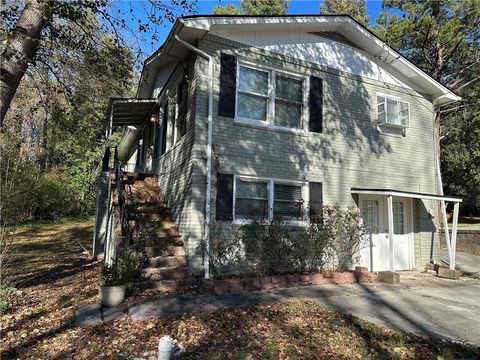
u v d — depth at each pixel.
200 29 7.79
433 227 11.18
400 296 7.10
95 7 7.71
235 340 4.48
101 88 9.68
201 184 7.81
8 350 4.38
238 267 7.90
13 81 6.75
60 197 22.17
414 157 11.03
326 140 9.52
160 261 7.43
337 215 8.93
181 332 4.71
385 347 4.43
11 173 8.63
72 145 21.52
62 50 8.45
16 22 7.40
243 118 8.52
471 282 9.23
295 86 9.41
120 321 5.18
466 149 21.44
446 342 4.63
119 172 10.12
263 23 8.59
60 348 4.38
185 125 8.70
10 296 6.75
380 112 10.60
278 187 8.84
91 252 12.89
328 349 4.32
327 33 10.01
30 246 14.31
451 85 19.72
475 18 16.97
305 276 7.80
